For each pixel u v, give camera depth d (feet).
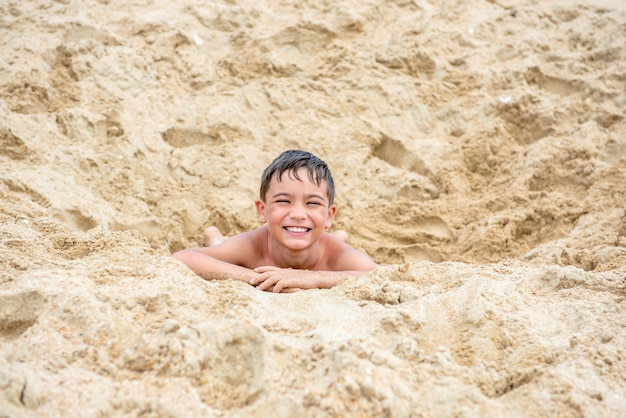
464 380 6.91
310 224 10.31
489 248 14.12
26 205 12.66
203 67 18.56
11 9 19.48
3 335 7.65
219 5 20.10
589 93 18.58
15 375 6.24
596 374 7.25
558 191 15.72
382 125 17.69
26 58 17.33
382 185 16.26
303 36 19.62
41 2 19.97
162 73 18.15
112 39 18.53
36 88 16.53
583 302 8.70
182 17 19.67
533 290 9.12
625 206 13.70
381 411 6.25
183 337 7.02
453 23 20.94
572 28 20.79
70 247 10.12
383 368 6.65
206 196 15.42
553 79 19.15
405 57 19.26
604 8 21.58
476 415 6.36
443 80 19.03
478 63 19.47
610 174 15.40
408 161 16.99
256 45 19.19
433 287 8.98
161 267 8.72
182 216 14.92
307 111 17.74
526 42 20.21
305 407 6.34
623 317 8.31
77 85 17.03
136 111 16.76
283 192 10.27
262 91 18.11
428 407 6.42
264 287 9.60
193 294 8.22
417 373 6.82
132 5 20.13
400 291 8.70
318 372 6.76
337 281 9.83
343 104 18.08
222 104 17.58
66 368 6.73
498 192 15.97
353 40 19.88
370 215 15.61
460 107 18.12
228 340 7.05
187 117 17.03
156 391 6.48
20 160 14.49
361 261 10.94
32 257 9.29
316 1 20.85
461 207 15.60
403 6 21.17
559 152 16.46
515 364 7.39
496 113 17.99
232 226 14.90
